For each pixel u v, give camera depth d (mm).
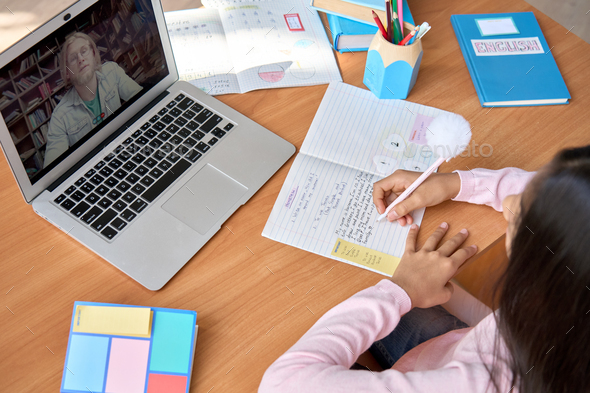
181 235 702
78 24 657
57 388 591
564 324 487
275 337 639
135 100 796
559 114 879
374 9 928
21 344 617
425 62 945
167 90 842
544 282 489
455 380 552
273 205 751
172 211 721
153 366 599
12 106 621
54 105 671
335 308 640
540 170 502
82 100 708
